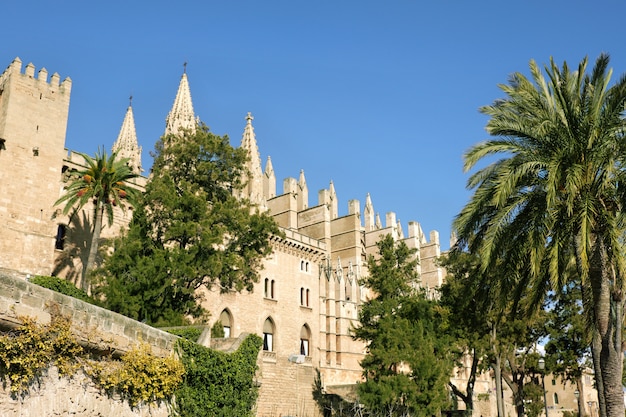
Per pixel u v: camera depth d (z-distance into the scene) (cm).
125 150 8169
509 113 2370
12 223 4269
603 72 2220
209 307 5847
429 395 3778
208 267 3472
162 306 3359
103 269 3416
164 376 2006
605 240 2159
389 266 4366
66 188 4281
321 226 8388
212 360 2286
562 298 4062
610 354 2186
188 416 2144
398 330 3959
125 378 1828
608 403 2175
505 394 9050
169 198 3512
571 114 2216
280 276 6900
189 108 7538
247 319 6288
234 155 4009
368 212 10231
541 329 4209
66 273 4612
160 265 3281
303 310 7131
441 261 4284
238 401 2400
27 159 4459
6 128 4394
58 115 4712
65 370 1598
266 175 8956
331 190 9706
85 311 1709
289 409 4056
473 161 2309
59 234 4678
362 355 7900
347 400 4903
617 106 2134
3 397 1409
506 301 2495
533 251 2230
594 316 2348
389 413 3812
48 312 1562
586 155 2186
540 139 2273
